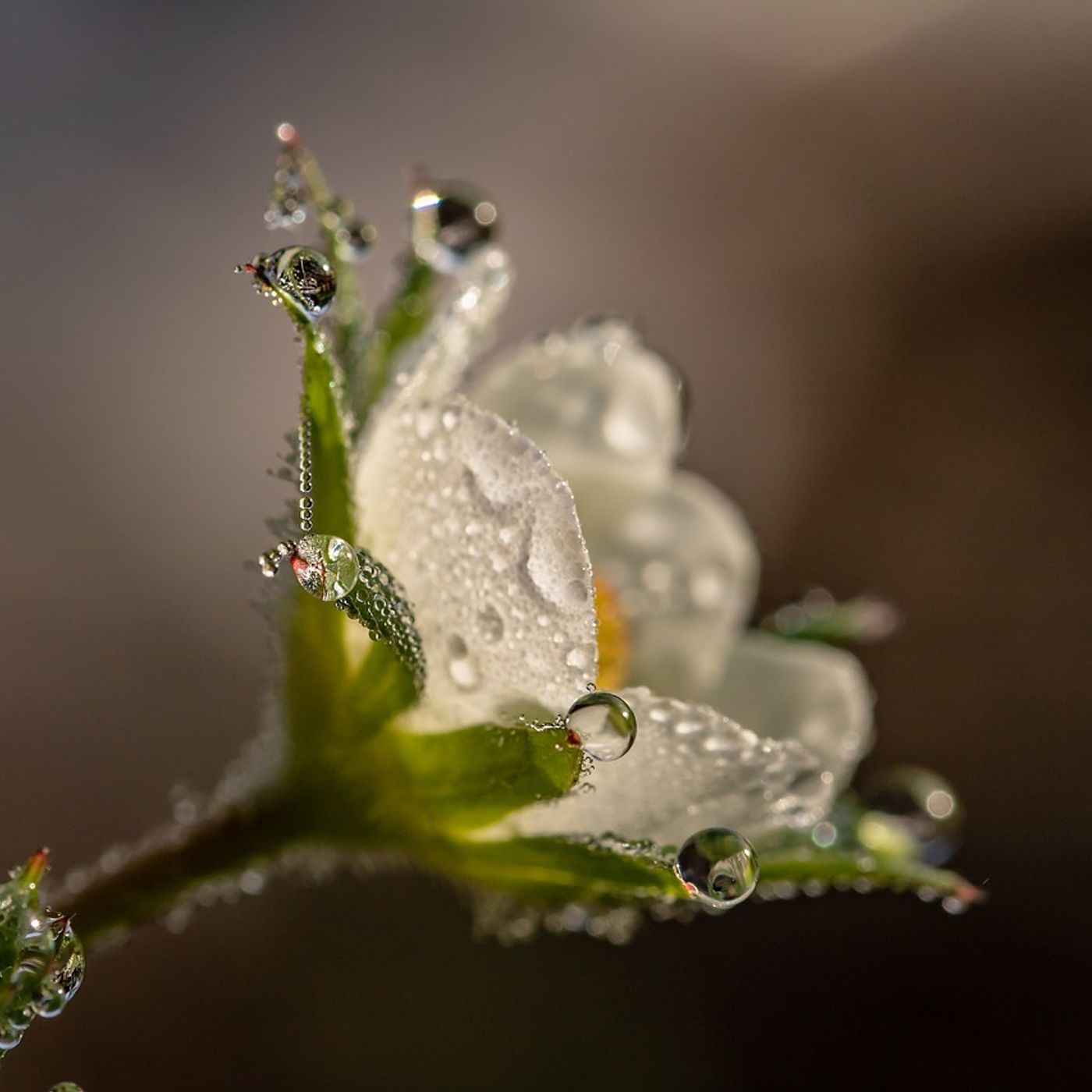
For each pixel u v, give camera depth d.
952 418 0.29
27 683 0.24
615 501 0.14
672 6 0.33
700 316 0.29
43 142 0.29
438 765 0.13
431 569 0.13
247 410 0.27
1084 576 0.27
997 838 0.25
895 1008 0.23
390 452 0.13
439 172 0.30
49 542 0.26
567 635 0.12
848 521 0.28
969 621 0.27
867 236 0.30
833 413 0.29
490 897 0.13
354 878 0.23
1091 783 0.25
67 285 0.28
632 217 0.30
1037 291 0.29
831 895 0.23
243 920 0.22
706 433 0.29
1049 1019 0.23
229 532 0.26
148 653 0.25
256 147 0.30
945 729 0.26
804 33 0.33
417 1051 0.22
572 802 0.13
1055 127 0.31
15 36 0.30
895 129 0.31
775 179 0.31
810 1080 0.22
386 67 0.31
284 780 0.13
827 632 0.14
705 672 0.14
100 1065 0.21
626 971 0.23
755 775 0.13
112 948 0.13
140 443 0.27
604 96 0.32
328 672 0.13
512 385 0.14
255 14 0.31
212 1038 0.22
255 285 0.13
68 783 0.24
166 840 0.13
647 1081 0.22
